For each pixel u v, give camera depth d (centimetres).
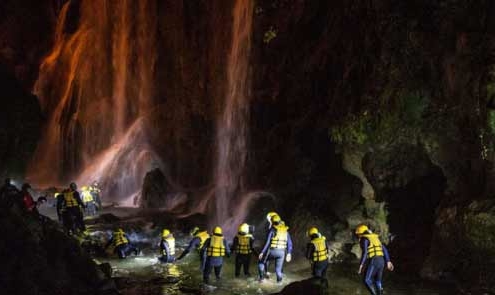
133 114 3198
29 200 1541
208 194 2428
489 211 1015
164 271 1342
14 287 928
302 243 1509
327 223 1551
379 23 1382
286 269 1352
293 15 2109
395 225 1401
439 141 1216
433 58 1226
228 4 2614
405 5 1316
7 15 3856
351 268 1316
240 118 2412
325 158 1727
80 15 3712
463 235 1087
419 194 1381
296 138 1823
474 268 1075
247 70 2388
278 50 2167
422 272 1191
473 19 1117
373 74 1401
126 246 1517
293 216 1625
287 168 1816
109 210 2372
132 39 3219
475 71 1078
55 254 1098
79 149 3406
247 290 1141
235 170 2373
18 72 3759
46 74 3753
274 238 1209
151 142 2994
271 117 2142
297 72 2008
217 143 2611
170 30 2934
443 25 1193
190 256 1539
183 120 2825
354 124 1401
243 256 1260
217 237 1216
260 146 2148
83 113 3425
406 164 1366
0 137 2017
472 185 1144
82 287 1060
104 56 3406
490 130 1020
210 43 2722
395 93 1308
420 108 1261
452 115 1173
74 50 3634
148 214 2241
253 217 1911
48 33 3944
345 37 1683
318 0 1989
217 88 2664
